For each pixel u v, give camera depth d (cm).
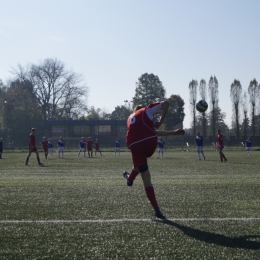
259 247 512
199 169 1998
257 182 1234
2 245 526
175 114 8531
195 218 675
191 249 505
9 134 6894
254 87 7912
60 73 7894
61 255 485
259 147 6712
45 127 7444
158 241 541
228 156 3766
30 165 2456
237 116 7869
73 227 617
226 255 481
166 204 809
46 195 946
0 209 761
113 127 7581
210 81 7750
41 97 7900
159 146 3600
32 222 650
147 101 7812
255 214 707
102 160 3112
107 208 768
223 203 820
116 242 537
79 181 1327
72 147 6806
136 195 940
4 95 7888
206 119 9156
